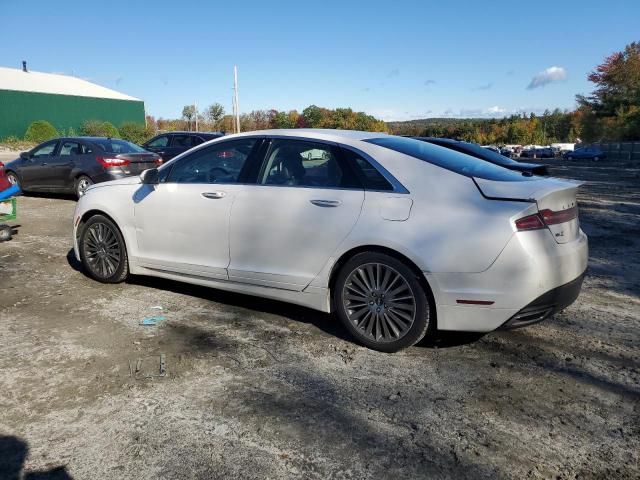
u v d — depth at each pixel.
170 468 2.47
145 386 3.21
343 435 2.74
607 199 14.02
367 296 3.72
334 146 3.97
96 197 5.14
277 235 4.03
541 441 2.70
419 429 2.79
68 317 4.35
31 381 3.27
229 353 3.69
